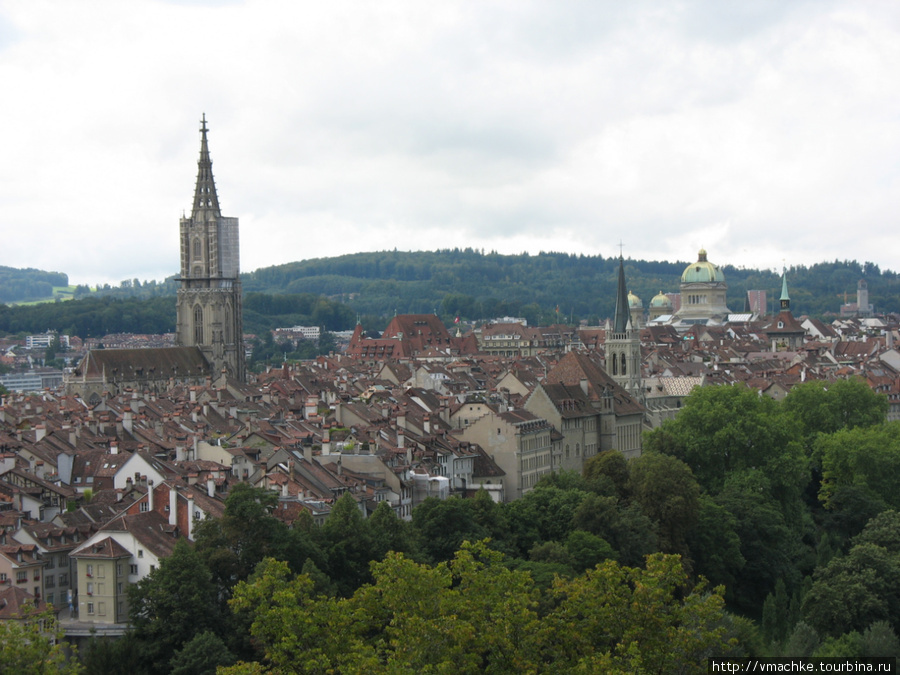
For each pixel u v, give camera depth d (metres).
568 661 168.12
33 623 168.75
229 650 198.75
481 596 177.12
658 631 169.00
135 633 198.50
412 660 161.12
